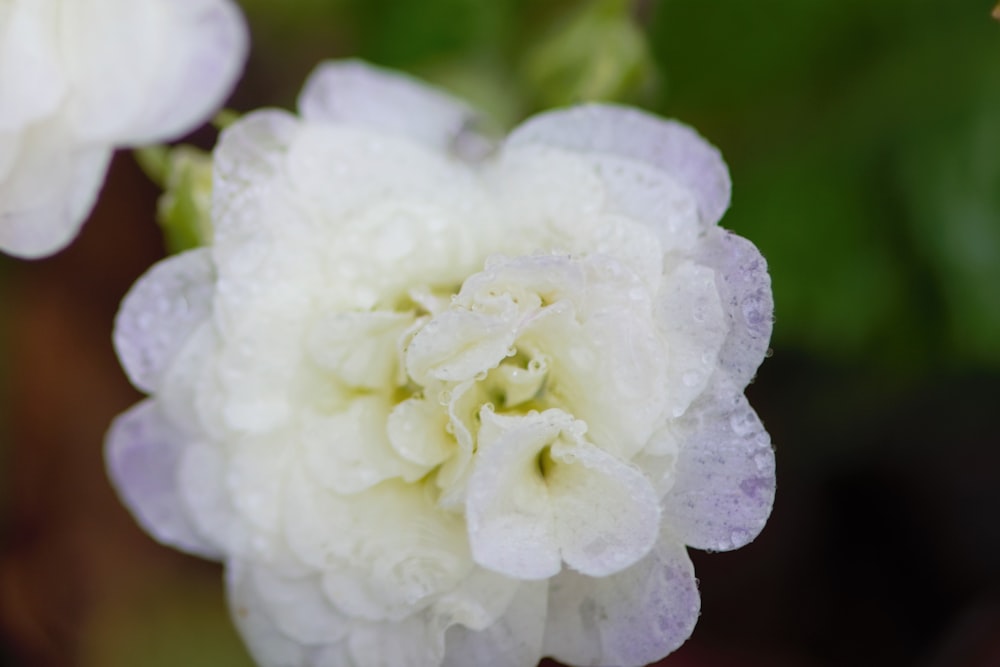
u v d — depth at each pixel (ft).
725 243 0.34
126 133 0.37
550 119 0.35
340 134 0.36
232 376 0.35
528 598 0.35
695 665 0.44
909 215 0.44
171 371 0.35
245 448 0.35
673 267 0.34
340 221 0.35
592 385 0.34
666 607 0.35
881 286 0.44
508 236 0.35
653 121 0.35
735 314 0.34
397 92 0.37
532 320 0.34
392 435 0.35
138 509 0.36
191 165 0.38
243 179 0.35
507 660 0.35
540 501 0.35
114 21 0.37
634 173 0.35
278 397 0.35
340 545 0.35
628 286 0.34
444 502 0.35
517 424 0.34
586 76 0.41
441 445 0.35
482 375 0.34
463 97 0.43
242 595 0.36
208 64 0.38
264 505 0.35
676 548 0.35
